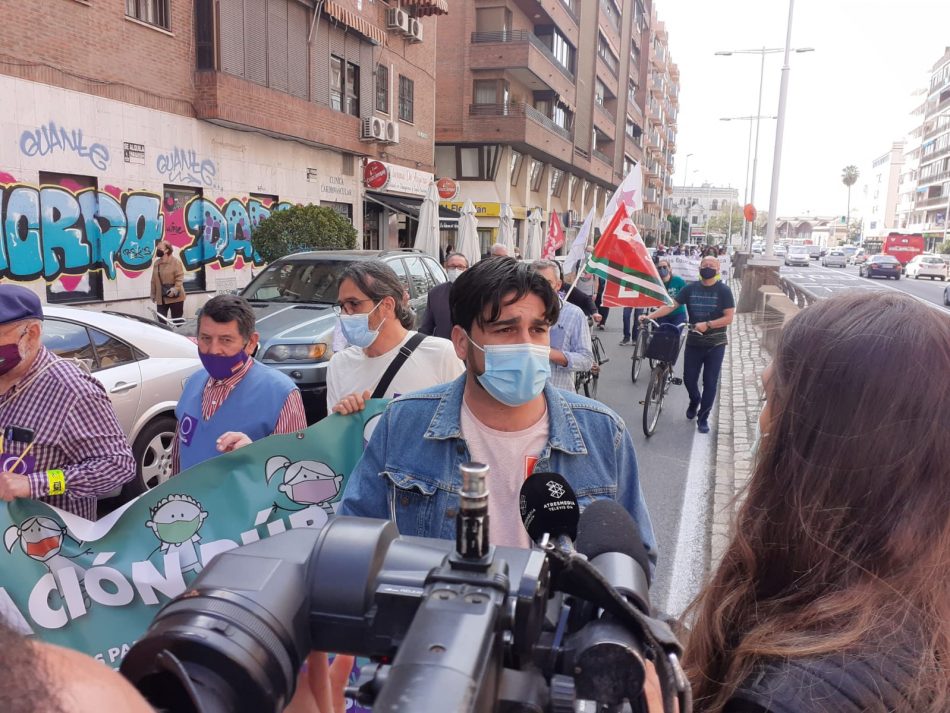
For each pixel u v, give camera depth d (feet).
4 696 1.27
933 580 2.88
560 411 5.92
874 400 3.02
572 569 2.71
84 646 6.60
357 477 6.24
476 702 2.00
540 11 103.60
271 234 44.42
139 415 15.94
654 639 2.54
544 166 122.01
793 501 3.23
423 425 6.00
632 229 20.93
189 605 2.57
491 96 97.86
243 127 48.73
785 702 2.64
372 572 2.81
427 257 31.63
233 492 7.43
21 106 33.81
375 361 9.93
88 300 38.34
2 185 33.09
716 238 331.57
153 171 42.09
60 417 8.16
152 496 7.06
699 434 23.88
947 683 2.61
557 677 2.59
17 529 6.49
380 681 2.39
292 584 2.77
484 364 5.59
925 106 304.50
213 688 2.37
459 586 2.46
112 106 38.86
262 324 22.77
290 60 52.95
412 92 74.84
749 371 35.45
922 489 2.96
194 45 44.52
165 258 40.04
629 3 167.32
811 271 177.58
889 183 397.80
